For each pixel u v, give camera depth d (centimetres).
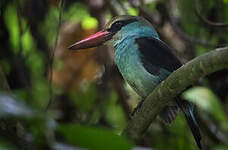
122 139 229
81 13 1037
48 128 228
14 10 1039
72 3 1042
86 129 229
